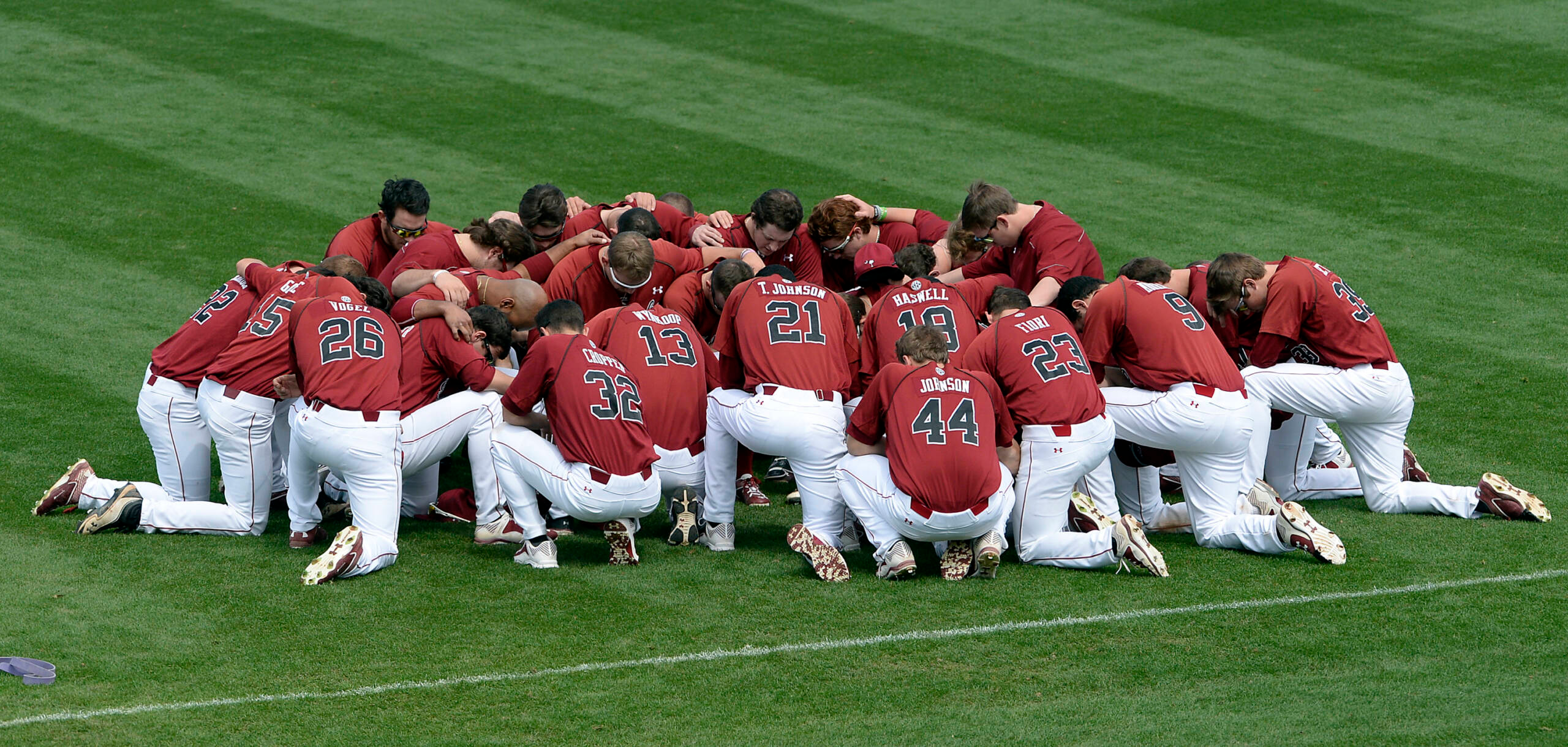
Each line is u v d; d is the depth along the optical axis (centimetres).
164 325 3791
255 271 2736
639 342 2659
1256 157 5147
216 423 2577
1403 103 5631
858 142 5288
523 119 5447
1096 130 5409
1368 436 2764
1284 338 2708
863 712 1975
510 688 2048
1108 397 2636
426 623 2269
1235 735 1869
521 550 2570
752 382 2605
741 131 5388
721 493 2655
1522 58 6053
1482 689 2000
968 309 2762
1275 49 6216
